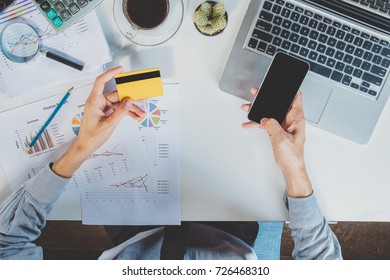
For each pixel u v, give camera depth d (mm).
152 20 698
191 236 882
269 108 724
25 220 742
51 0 693
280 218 784
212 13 713
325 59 731
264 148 771
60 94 767
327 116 754
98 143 731
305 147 776
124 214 790
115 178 784
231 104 763
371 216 786
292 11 718
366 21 717
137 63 757
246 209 784
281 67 710
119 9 731
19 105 768
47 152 785
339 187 781
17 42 734
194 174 781
